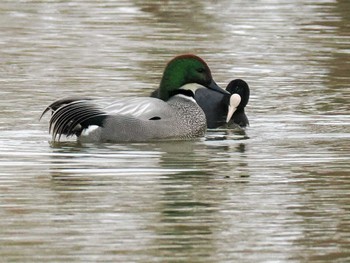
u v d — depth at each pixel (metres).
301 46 23.73
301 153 15.05
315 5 29.31
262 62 21.92
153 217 11.88
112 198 12.61
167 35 24.88
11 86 19.22
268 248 10.88
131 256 10.55
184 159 14.65
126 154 14.85
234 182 13.46
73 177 13.55
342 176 13.78
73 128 15.68
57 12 28.05
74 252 10.62
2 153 14.76
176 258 10.54
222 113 16.97
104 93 18.75
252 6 29.14
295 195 12.88
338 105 18.33
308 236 11.30
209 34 25.05
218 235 11.29
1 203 12.33
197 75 16.38
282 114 17.69
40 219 11.73
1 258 10.41
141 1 29.81
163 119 15.88
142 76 20.33
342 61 22.16
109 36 24.70
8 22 26.45
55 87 19.19
